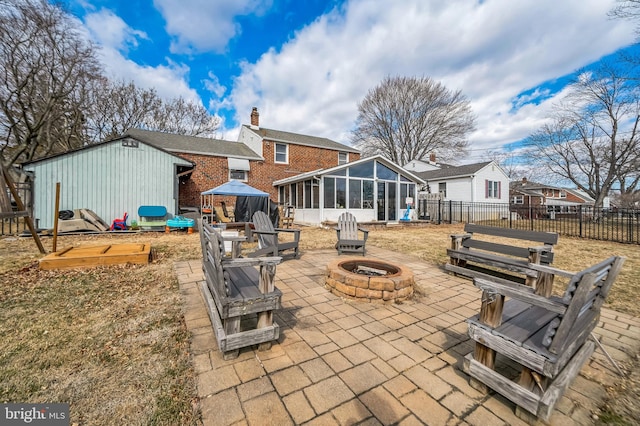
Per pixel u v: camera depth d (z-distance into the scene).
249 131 17.47
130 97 21.08
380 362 2.19
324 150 18.55
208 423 1.55
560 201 34.56
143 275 4.30
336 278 3.68
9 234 7.97
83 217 8.80
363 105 28.25
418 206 16.28
